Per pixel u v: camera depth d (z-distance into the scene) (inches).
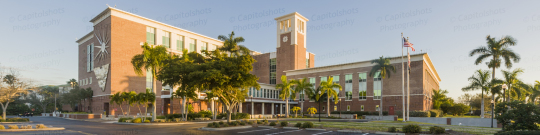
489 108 3661.4
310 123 1056.8
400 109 2224.4
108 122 1525.6
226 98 1176.2
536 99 2501.2
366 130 933.8
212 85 1090.1
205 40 3068.4
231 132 927.0
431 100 2682.1
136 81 2448.3
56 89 3189.0
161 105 2379.4
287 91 2308.1
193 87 1071.0
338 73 2650.1
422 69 2160.4
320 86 2331.4
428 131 851.4
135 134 862.5
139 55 1514.5
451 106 2795.3
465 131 904.9
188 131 960.9
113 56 2297.0
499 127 1334.9
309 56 3410.4
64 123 1429.6
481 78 1926.7
